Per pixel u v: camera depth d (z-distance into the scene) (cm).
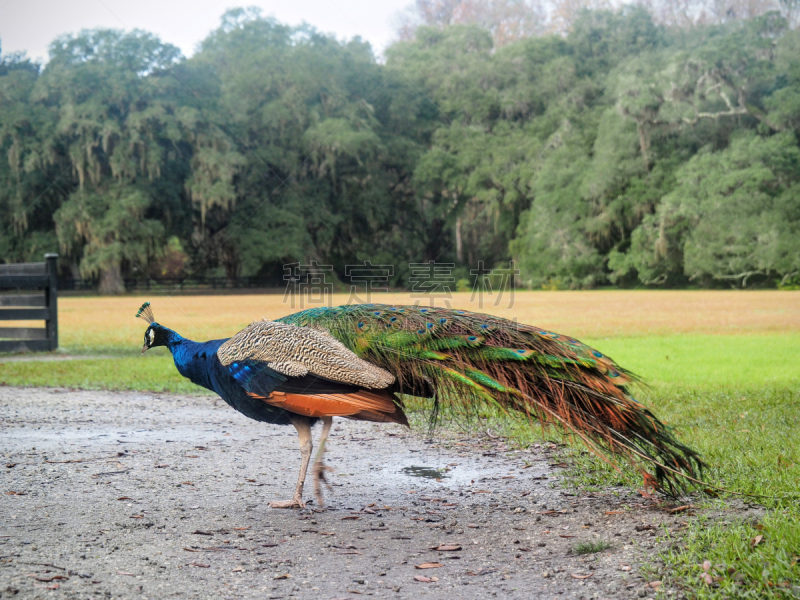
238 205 5109
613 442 462
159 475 605
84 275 4372
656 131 4472
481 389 466
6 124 4344
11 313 1581
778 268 4056
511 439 732
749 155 4150
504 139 5281
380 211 5512
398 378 482
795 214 4081
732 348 1473
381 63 6294
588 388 470
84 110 4325
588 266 4703
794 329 1908
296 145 5200
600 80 5116
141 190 4491
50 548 425
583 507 507
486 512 508
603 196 4606
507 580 384
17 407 924
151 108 4447
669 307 2784
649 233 4444
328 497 550
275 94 5212
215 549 431
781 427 714
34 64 5091
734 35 4384
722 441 650
